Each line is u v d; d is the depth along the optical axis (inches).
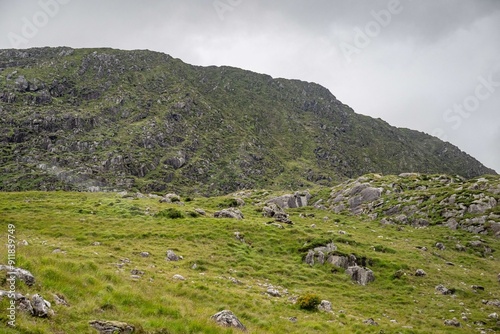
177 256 1499.8
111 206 2468.0
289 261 1786.4
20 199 2738.7
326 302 1221.7
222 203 3708.2
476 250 2684.5
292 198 5187.0
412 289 1633.9
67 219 1962.4
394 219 3786.9
